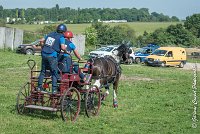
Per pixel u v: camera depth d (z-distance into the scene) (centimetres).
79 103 1167
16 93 1598
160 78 2553
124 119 1204
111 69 1332
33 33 5259
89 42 5791
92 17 13350
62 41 1134
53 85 1128
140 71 2933
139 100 1574
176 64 4059
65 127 1059
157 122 1179
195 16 8988
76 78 1191
